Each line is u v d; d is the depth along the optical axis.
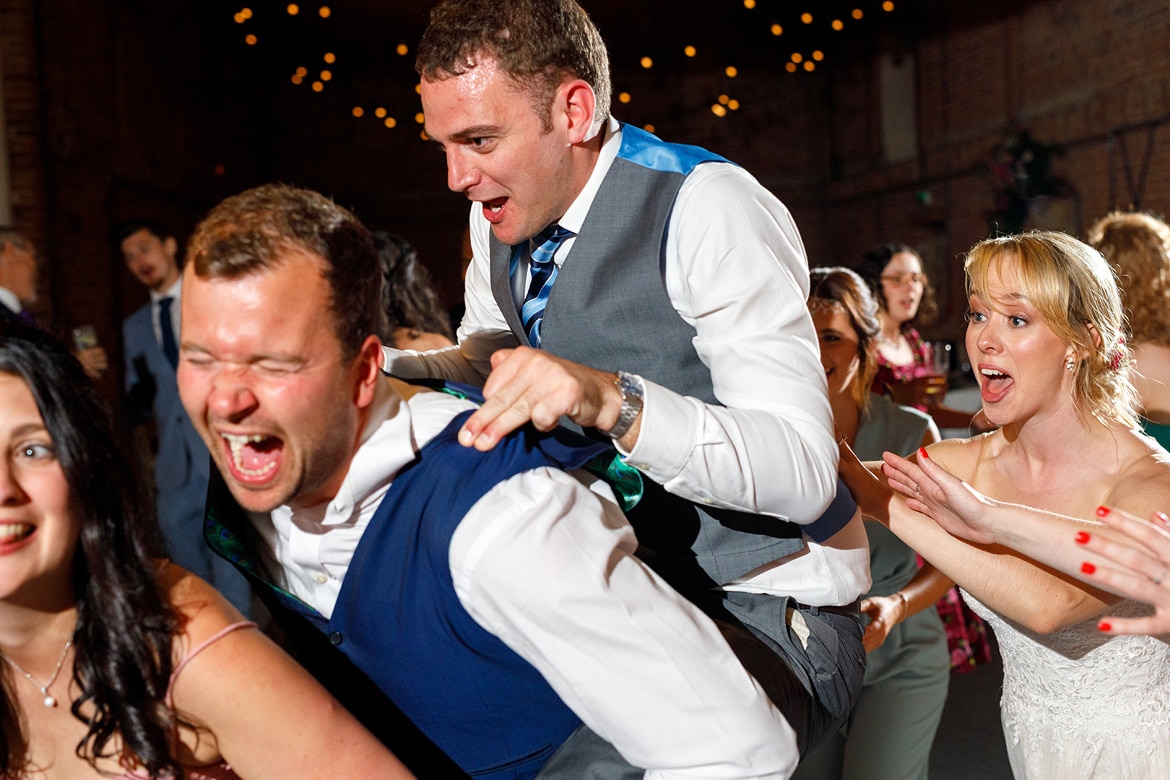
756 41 13.48
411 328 2.79
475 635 1.17
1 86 6.82
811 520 1.33
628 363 1.47
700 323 1.38
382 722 1.29
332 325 1.05
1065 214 8.94
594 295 1.45
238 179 11.94
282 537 1.25
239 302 1.01
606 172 1.43
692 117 13.71
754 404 1.31
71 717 1.21
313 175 13.32
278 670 1.14
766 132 13.72
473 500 1.12
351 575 1.21
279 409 1.03
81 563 1.16
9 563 1.08
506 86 1.31
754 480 1.22
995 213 8.98
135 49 8.99
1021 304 1.69
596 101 1.38
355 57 13.14
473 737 1.26
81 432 1.10
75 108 7.69
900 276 3.76
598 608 1.08
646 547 1.46
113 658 1.13
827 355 2.28
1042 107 9.53
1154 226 2.68
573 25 1.35
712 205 1.37
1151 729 1.74
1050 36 9.33
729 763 1.10
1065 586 1.62
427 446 1.19
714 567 1.43
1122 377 1.75
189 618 1.16
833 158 13.53
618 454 1.30
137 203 8.95
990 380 1.76
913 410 2.41
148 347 4.16
